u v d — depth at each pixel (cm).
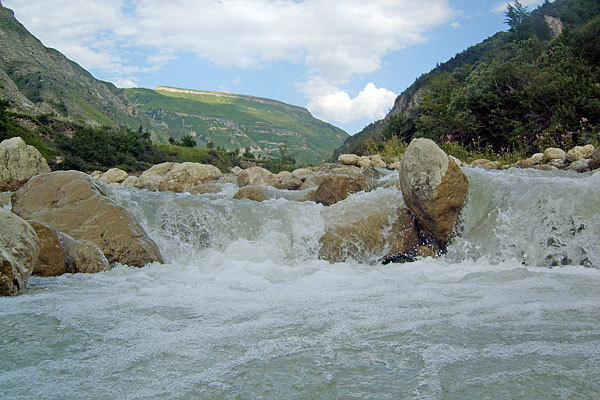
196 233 650
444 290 364
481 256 557
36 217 555
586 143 1341
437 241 609
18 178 1207
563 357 211
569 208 526
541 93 1642
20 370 217
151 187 1336
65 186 593
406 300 333
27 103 10106
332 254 589
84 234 539
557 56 1933
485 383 189
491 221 574
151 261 553
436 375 199
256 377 206
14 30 15150
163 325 287
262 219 646
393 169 1359
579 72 1716
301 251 595
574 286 363
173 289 396
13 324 290
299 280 438
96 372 215
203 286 409
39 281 437
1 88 9712
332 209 665
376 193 694
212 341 255
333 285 405
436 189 574
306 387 194
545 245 527
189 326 284
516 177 597
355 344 244
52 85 13825
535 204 548
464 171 631
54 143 5088
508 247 545
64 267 484
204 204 683
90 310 324
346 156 1498
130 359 231
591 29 2083
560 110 1544
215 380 204
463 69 3120
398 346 237
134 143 5566
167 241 634
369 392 187
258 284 419
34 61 14612
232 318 301
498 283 390
